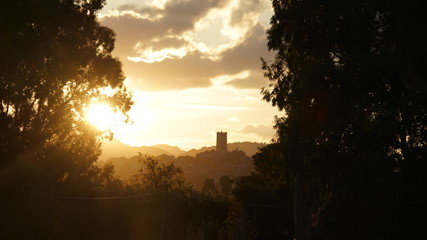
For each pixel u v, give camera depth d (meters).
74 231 54.91
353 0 29.64
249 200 56.22
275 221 55.09
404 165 32.22
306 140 32.41
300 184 33.31
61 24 38.75
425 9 25.86
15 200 39.97
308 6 31.97
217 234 63.47
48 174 47.19
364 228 36.84
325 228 38.72
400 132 30.00
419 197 32.66
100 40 48.25
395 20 28.12
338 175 34.66
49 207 50.16
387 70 27.77
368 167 32.47
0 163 38.28
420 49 25.59
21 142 41.53
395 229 34.72
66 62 41.22
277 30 34.75
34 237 46.84
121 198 65.31
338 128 30.06
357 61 29.11
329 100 29.75
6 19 30.95
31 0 32.47
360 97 29.64
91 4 44.84
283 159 33.28
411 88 27.91
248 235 51.12
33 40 33.28
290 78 34.47
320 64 30.52
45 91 41.16
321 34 32.06
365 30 29.89
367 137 29.94
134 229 63.38
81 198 56.25
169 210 66.44
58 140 51.03
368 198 35.38
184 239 63.97
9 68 34.50
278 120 33.88
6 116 41.28
